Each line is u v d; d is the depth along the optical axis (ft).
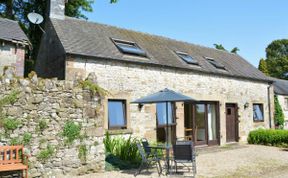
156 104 42.83
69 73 34.53
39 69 43.93
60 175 25.84
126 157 32.17
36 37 63.31
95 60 36.60
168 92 31.09
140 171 28.81
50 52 40.11
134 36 49.01
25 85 25.02
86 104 27.91
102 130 28.63
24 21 63.98
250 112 57.00
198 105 49.19
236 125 54.60
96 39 41.47
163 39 54.19
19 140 24.29
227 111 53.52
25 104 24.84
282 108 76.54
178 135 44.24
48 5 43.55
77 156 26.86
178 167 31.45
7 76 24.45
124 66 38.99
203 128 49.90
